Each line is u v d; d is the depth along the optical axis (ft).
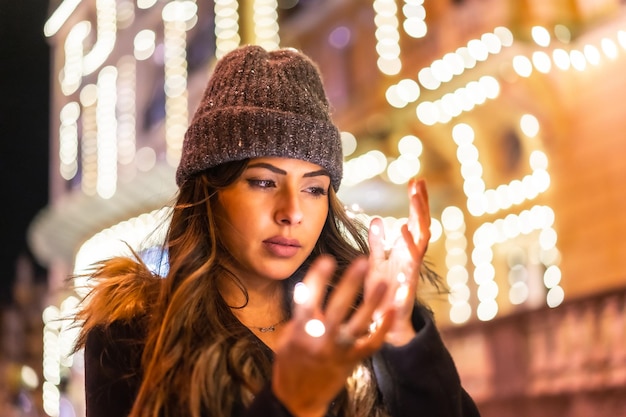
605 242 31.76
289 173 6.62
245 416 5.18
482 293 36.37
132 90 48.55
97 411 6.32
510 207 35.45
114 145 48.62
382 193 38.19
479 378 28.48
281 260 6.58
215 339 6.17
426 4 34.55
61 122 54.29
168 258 6.95
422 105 34.50
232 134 6.59
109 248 41.39
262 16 41.14
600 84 32.04
